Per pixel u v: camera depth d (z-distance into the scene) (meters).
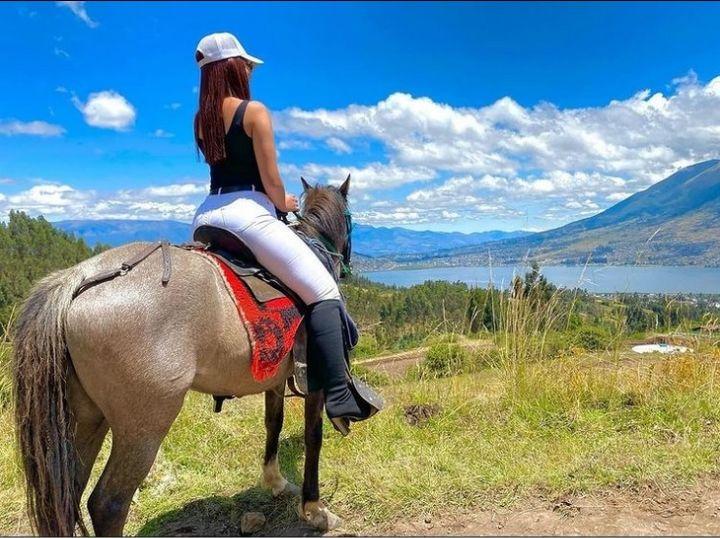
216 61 2.67
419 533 2.99
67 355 2.09
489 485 3.40
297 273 2.65
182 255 2.40
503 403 4.83
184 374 2.19
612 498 3.22
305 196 3.54
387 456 3.91
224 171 2.71
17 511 3.22
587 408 4.69
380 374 6.14
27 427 2.03
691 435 3.98
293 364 2.75
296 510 3.28
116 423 2.16
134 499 3.50
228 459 4.10
